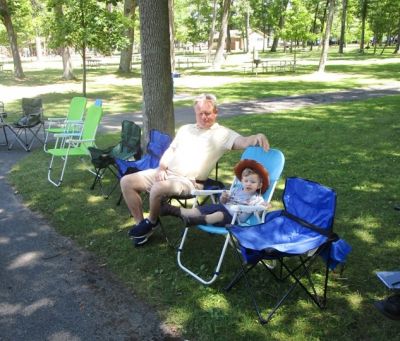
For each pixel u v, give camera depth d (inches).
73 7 540.7
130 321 123.8
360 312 124.3
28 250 168.4
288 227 133.6
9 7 900.0
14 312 129.0
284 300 130.3
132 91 694.5
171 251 162.4
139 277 146.1
